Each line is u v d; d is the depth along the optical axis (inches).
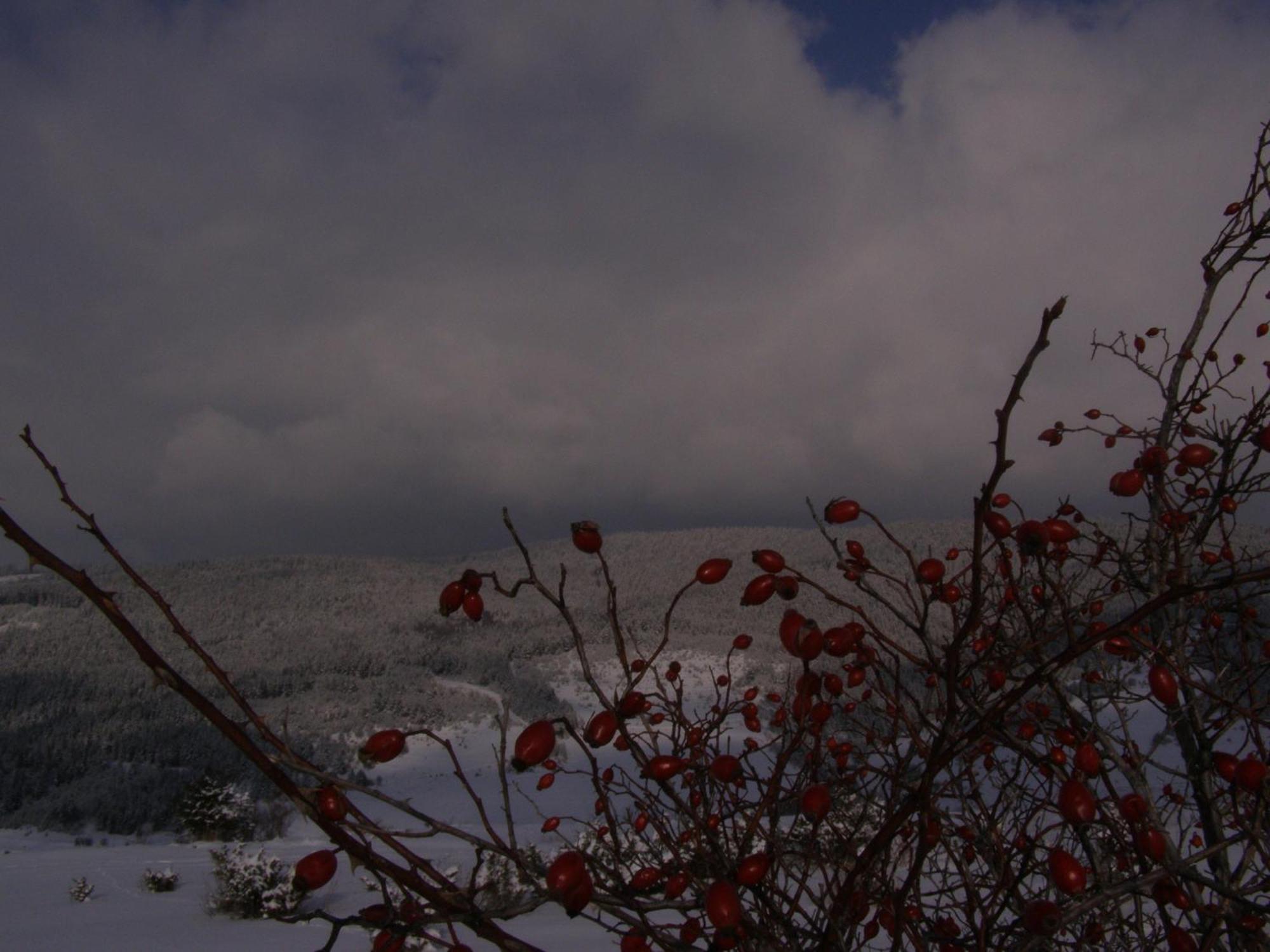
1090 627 82.4
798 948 63.1
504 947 48.9
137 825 1993.1
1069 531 61.6
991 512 73.5
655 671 78.6
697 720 77.8
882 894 69.3
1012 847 77.9
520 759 55.2
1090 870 79.9
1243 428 96.7
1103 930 74.4
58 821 1984.5
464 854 553.6
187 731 2502.5
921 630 67.1
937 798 66.4
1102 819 64.3
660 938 62.4
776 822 66.9
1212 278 118.3
